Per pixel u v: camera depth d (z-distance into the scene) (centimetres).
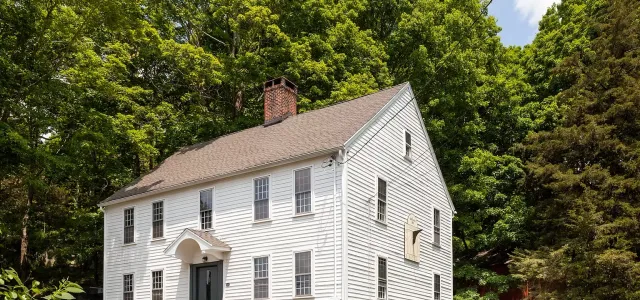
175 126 3056
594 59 2720
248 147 2223
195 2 3338
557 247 2494
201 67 2895
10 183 2859
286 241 1866
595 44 2744
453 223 3127
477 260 3231
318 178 1836
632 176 2400
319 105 2814
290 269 1834
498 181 3088
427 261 2242
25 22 2342
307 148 1891
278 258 1872
